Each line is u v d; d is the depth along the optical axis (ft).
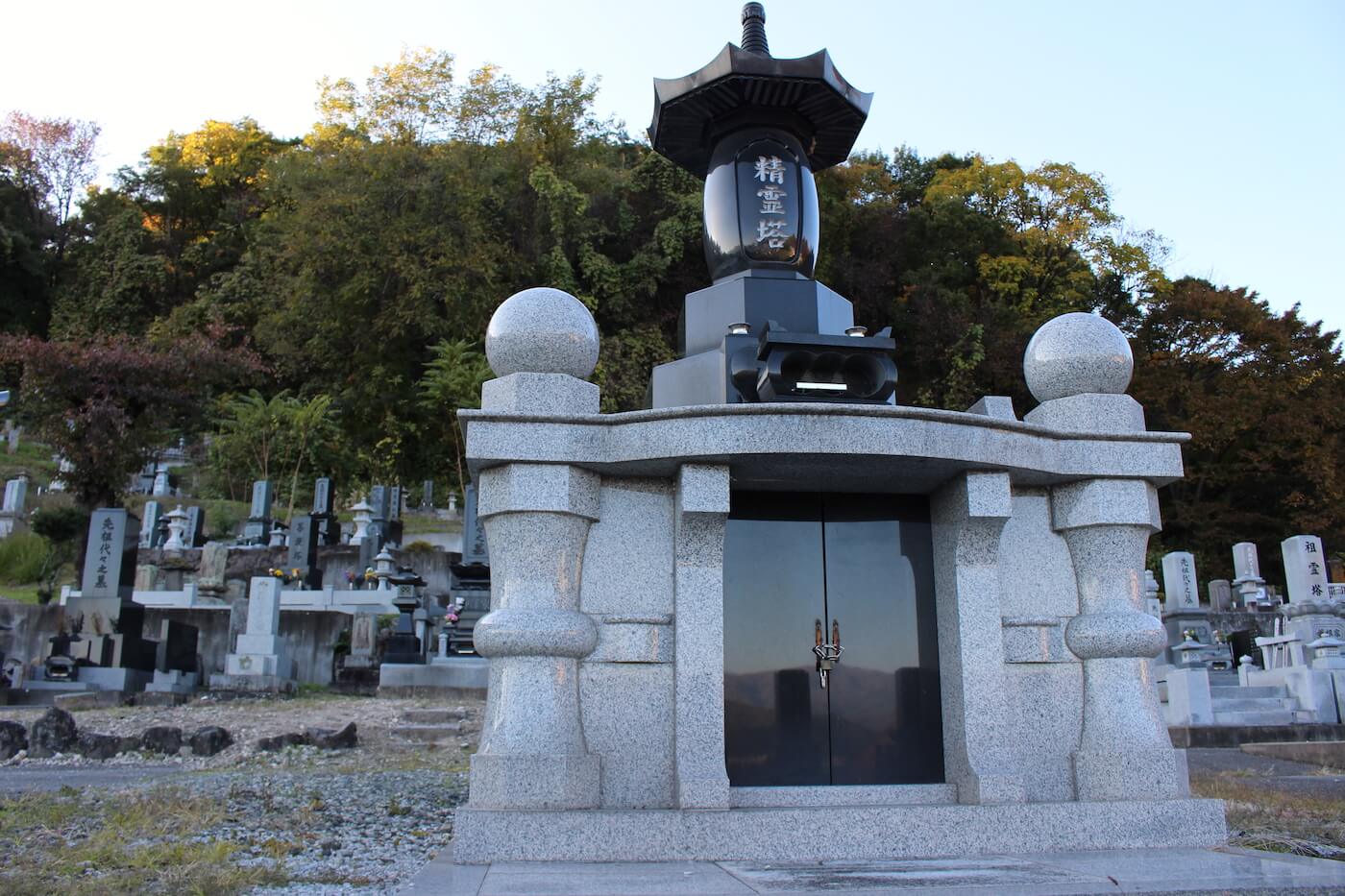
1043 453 24.67
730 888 16.58
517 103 138.31
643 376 124.26
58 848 20.45
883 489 25.76
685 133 31.01
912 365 140.46
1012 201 150.00
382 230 126.31
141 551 102.63
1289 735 54.49
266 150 192.34
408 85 134.21
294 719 50.14
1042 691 24.48
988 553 24.23
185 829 23.24
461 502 133.59
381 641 71.72
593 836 20.34
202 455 151.64
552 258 128.36
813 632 24.84
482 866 19.27
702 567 23.22
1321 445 125.39
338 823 25.14
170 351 98.07
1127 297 148.05
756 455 22.61
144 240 182.60
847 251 146.72
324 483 112.98
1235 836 23.48
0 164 191.83
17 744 41.55
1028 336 136.26
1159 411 130.21
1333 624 70.85
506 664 22.39
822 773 24.00
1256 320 130.82
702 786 21.71
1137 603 25.02
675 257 132.36
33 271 180.04
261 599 69.21
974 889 16.29
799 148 30.48
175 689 63.16
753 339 26.48
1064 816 22.00
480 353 128.26
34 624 73.46
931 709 24.70
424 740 46.24
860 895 15.88
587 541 23.79
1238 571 101.45
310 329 138.10
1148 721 23.93
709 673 22.63
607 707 22.75
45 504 123.95
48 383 92.32
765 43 30.12
